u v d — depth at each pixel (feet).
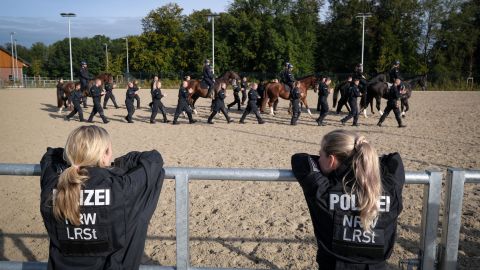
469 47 171.73
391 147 34.91
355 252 6.51
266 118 57.67
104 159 6.96
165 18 209.26
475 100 84.99
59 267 6.55
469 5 180.86
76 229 6.40
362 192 6.36
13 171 7.55
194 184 22.62
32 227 17.24
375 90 57.77
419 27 179.11
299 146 35.88
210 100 89.92
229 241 15.37
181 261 7.50
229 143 37.65
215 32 193.88
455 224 7.06
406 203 19.30
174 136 42.22
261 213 18.25
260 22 187.21
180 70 204.44
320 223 6.71
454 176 6.93
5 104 76.89
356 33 178.70
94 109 52.19
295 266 13.35
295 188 21.76
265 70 189.47
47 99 88.22
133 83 53.26
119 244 6.53
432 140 38.45
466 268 13.12
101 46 276.21
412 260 7.49
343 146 6.73
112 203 6.40
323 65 194.39
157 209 18.81
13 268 7.63
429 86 132.67
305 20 195.83
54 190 6.55
